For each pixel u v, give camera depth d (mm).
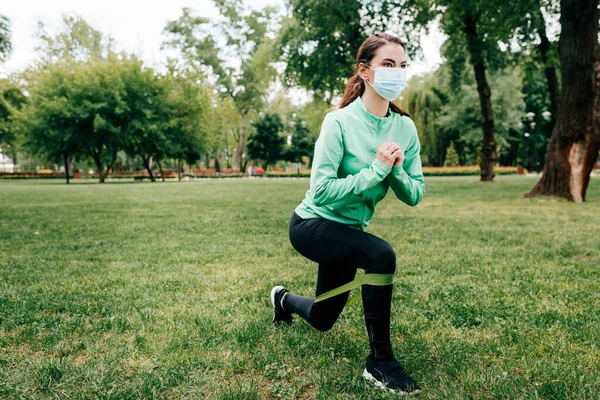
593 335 2939
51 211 12039
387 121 2295
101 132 38406
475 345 2789
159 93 40938
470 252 5867
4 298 3871
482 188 21531
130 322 3236
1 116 40469
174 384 2318
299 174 55469
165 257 5703
